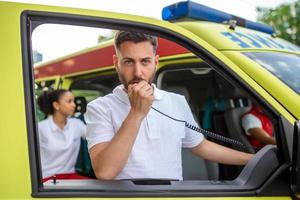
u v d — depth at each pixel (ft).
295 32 47.62
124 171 6.92
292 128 6.38
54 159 12.68
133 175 6.93
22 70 5.70
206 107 13.35
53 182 5.74
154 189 5.81
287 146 6.31
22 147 5.39
